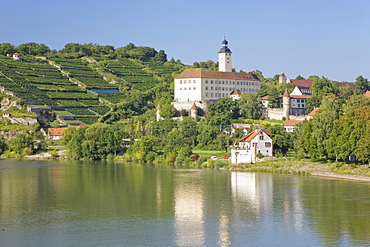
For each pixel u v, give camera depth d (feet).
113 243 406.00
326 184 618.03
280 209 498.69
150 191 593.83
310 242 404.57
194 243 404.98
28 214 487.61
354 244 399.44
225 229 437.58
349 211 487.61
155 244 403.34
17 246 401.49
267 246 397.39
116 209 506.07
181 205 520.42
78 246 400.26
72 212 495.41
